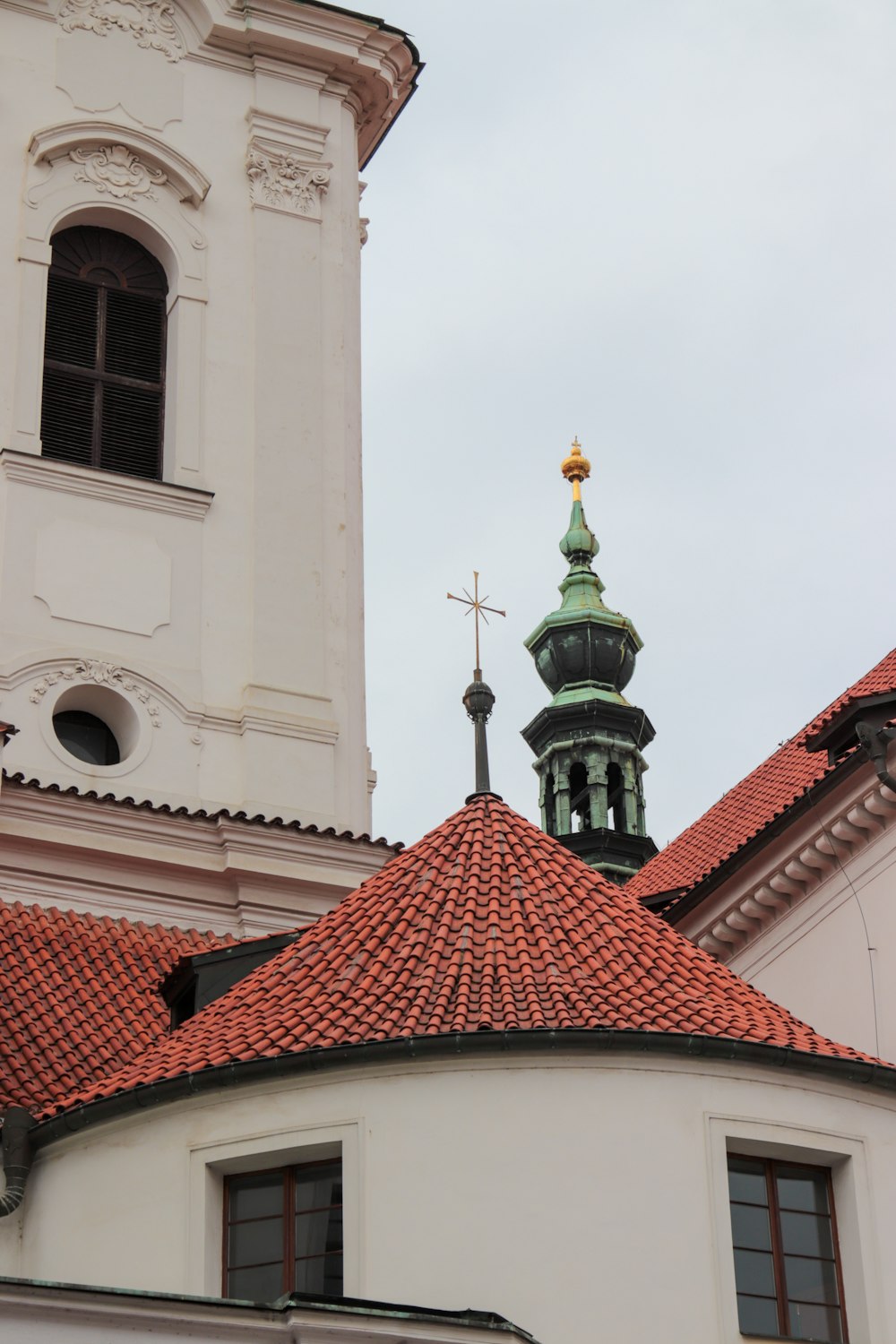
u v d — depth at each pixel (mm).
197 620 42562
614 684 68812
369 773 43281
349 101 48844
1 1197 28766
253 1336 23750
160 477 44125
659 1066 27938
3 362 43156
